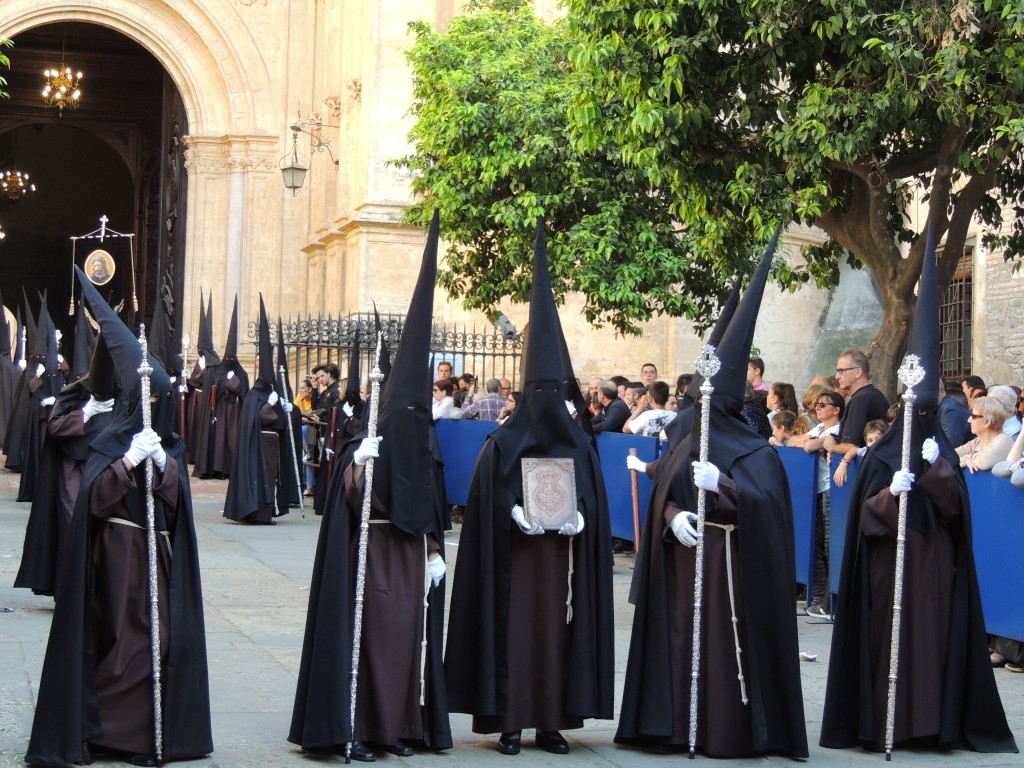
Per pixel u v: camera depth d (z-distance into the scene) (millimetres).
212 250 32469
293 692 8000
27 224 52281
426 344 6895
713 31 12273
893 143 13992
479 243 18609
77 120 47250
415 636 6797
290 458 18281
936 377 7387
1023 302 18844
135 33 32250
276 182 32375
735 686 6891
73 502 10289
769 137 12883
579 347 21891
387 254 25484
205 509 18734
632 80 12812
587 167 17156
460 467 17406
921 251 13039
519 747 6941
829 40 12703
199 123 32562
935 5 11594
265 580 12359
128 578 6488
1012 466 9266
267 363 17500
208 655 8961
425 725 6805
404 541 6852
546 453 6988
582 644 6863
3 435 27469
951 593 7254
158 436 6562
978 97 12484
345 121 27984
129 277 51844
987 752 7145
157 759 6387
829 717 7227
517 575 6953
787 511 7027
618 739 7004
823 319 22703
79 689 6258
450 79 17797
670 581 7059
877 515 7215
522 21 18984
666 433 7598
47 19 31844
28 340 24594
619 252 17203
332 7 31141
